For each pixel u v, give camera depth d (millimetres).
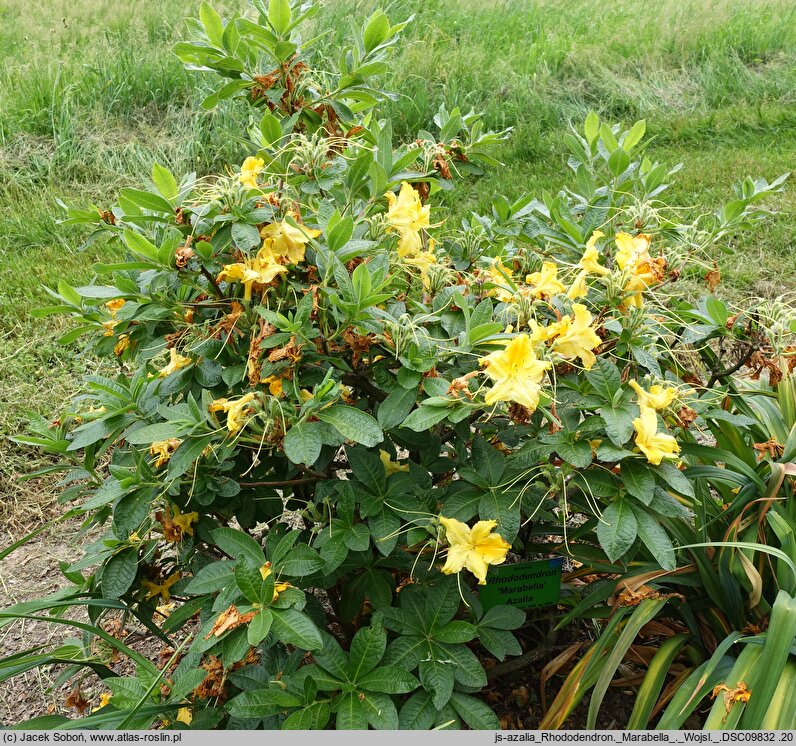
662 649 944
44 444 1010
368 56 1029
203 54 996
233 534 847
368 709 806
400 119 2744
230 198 829
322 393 801
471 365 870
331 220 829
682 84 3387
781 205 2385
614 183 1111
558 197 1105
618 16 3998
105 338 1027
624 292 880
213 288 895
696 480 1039
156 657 1164
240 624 781
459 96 2914
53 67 2918
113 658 1115
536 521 1029
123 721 813
